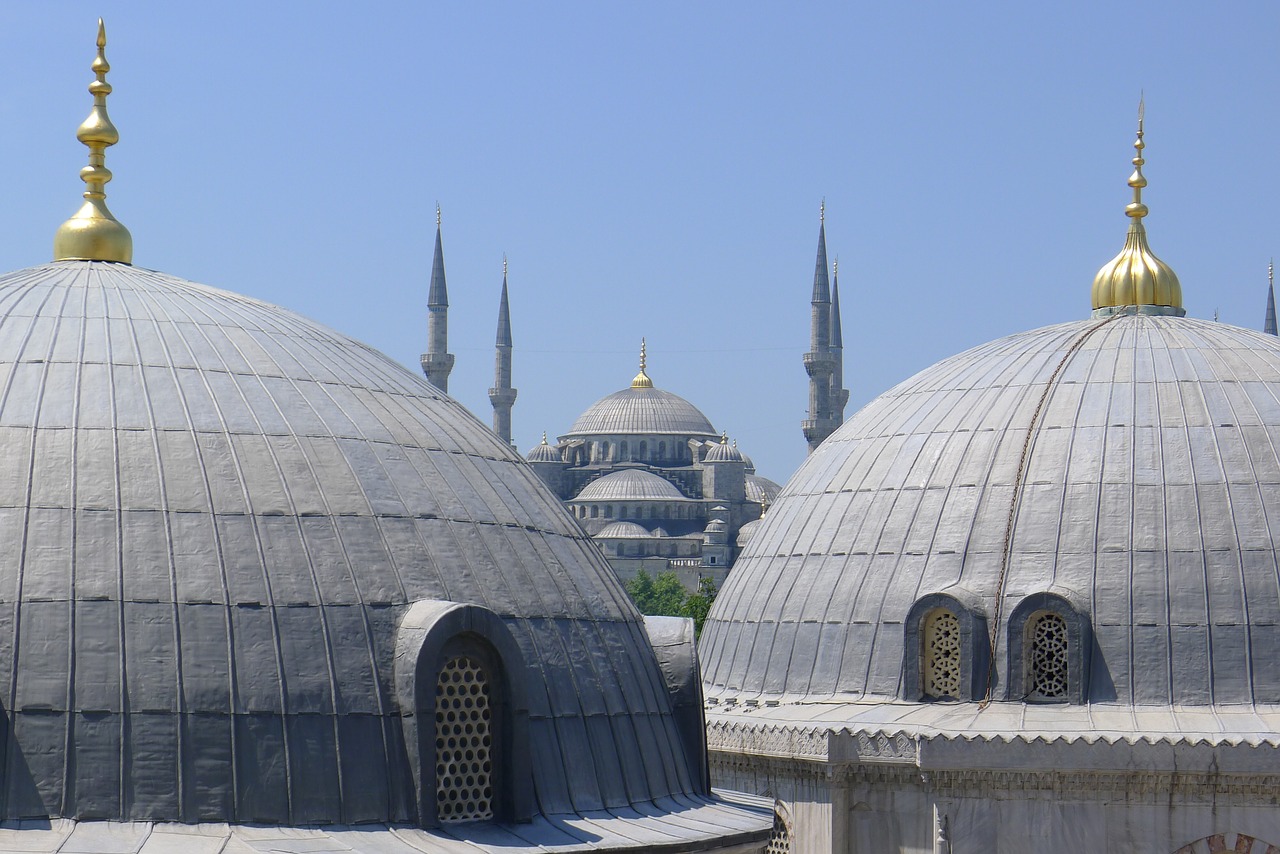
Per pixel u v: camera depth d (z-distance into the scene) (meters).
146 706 20.64
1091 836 30.81
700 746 25.88
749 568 38.31
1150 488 33.31
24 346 23.62
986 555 33.72
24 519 21.47
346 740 21.28
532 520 25.41
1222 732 30.50
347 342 27.08
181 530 21.81
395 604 22.33
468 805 22.14
